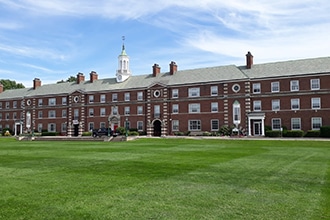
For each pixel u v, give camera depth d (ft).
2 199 29.66
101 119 213.25
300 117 153.07
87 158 62.69
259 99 162.91
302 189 33.58
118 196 30.63
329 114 147.33
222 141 124.98
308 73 152.56
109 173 43.65
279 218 24.12
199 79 182.09
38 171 45.70
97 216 24.70
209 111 175.32
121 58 219.82
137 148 90.58
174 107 186.60
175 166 50.24
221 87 173.17
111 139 142.72
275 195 31.01
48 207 27.07
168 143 116.26
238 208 26.71
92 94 218.59
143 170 46.21
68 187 34.63
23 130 248.11
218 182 37.27
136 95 201.77
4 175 42.37
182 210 26.18
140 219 23.98
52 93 237.45
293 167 49.19
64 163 54.75
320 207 26.84
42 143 123.75
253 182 37.24
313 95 151.12
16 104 255.91
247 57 176.14
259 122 163.63
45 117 238.48
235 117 165.27
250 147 94.53
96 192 32.27
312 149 86.48
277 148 90.17
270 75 161.68
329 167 49.21
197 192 32.24
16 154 72.28
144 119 197.06
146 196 30.63
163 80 194.59
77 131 222.89
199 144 109.70
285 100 157.07
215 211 25.90
